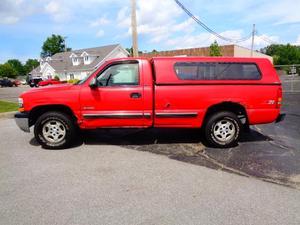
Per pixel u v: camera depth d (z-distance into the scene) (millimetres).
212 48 38688
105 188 3986
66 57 58812
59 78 54812
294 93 16594
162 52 47844
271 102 5805
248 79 5762
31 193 3865
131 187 4008
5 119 10055
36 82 45875
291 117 9141
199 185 4051
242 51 44312
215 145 5859
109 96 5699
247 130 6121
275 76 5809
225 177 4324
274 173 4457
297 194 3750
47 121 5848
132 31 12562
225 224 3080
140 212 3340
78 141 6477
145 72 5715
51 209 3438
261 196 3699
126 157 5320
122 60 5750
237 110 5984
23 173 4586
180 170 4633
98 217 3244
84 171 4633
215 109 5969
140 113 5723
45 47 85562
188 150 5734
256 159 5121
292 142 6195
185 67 5707
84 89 5719
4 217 3273
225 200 3602
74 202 3600
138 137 6766
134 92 5680
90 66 50062
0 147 6125
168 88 5664
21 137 7020
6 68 82688
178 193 3811
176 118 5762
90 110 5738
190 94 5684
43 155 5512
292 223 3092
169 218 3205
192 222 3121
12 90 36781
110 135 6969
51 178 4367
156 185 4066
